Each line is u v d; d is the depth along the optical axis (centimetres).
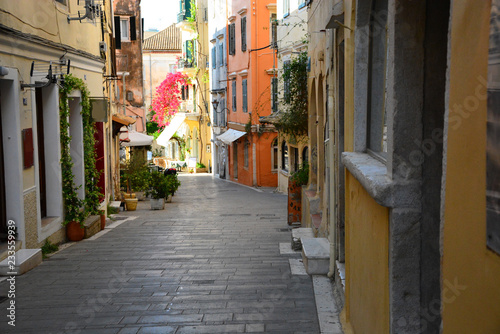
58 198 1157
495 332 173
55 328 573
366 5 480
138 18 3578
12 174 919
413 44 318
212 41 4309
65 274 841
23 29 954
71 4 1281
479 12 189
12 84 909
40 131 1144
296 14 2092
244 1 3309
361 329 445
